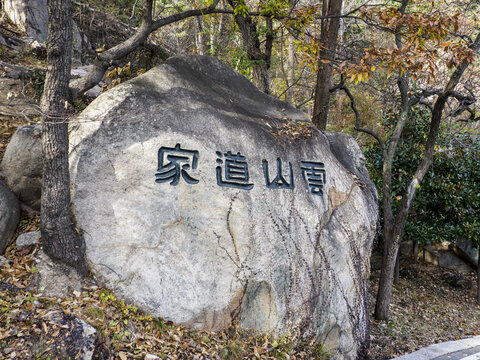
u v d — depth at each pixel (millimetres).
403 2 8398
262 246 5539
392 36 12047
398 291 12227
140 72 7254
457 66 7250
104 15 12586
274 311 5594
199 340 4938
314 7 8539
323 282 6043
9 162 5543
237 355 5023
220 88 6340
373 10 7562
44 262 4699
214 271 5219
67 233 4641
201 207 5227
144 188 5012
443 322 10336
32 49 10602
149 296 4863
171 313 4930
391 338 8398
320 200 6355
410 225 11883
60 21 4445
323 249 6098
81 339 4000
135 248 4891
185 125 5457
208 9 7164
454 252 14758
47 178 4539
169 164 5184
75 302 4449
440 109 8547
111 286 4781
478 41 7934
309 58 8195
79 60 11352
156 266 4930
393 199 11609
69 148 4977
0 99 7590
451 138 9820
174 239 5039
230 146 5691
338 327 6184
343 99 18922
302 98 19047
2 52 9883
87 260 4809
